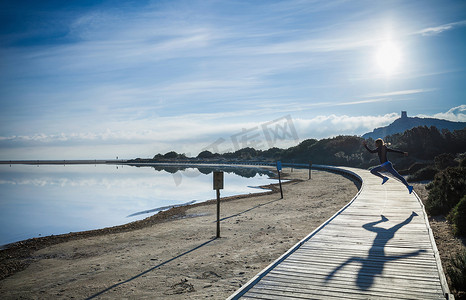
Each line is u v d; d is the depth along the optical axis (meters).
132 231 13.48
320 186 27.08
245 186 32.69
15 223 17.53
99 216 19.06
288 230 11.54
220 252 9.05
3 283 7.73
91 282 7.18
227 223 13.58
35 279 7.84
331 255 6.21
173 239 11.32
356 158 55.56
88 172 86.44
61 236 13.34
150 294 6.21
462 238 8.11
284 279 5.10
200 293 6.07
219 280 6.75
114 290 6.56
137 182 47.59
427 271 5.18
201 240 10.78
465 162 19.55
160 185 41.16
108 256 9.58
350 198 18.97
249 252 8.87
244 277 6.83
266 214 15.30
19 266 9.30
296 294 4.51
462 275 5.23
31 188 41.56
